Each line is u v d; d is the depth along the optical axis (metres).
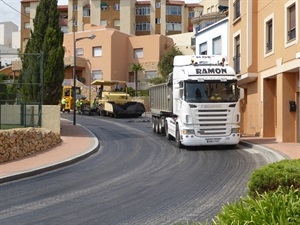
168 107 23.33
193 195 10.66
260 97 24.02
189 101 19.47
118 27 75.81
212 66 20.20
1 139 16.12
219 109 19.52
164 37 64.31
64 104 49.66
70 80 58.00
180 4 77.88
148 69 63.06
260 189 6.39
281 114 21.27
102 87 48.00
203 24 53.56
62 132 25.84
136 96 56.16
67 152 18.61
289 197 5.07
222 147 20.56
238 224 4.62
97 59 62.59
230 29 27.98
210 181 12.53
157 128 27.14
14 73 24.61
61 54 24.77
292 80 21.11
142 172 14.48
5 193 11.46
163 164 16.14
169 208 9.34
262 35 23.72
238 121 19.81
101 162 16.97
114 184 12.44
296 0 19.41
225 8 54.56
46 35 24.86
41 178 13.74
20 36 82.00
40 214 9.05
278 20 21.53
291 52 19.98
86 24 72.06
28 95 22.47
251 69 24.42
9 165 15.46
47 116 21.69
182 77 19.81
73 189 11.83
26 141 17.83
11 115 20.75
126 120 39.44
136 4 77.62
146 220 8.38
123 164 16.38
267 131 23.67
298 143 20.56
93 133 27.03
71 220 8.50
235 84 19.84
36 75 22.33
